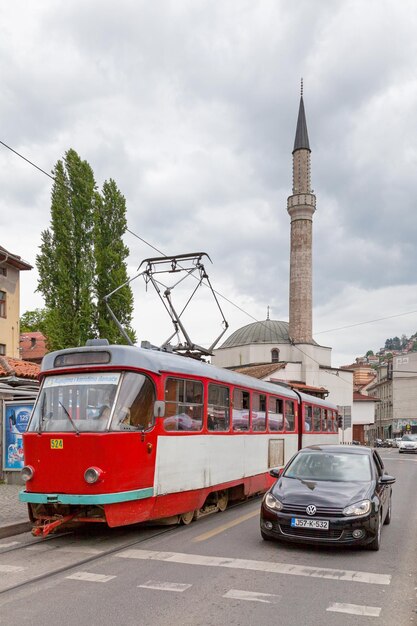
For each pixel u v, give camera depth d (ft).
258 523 35.53
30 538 30.37
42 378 31.60
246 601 19.99
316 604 19.84
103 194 111.96
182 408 34.06
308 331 183.01
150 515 30.09
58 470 27.96
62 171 106.22
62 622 17.79
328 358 194.49
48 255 105.19
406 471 84.23
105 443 27.55
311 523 27.09
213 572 23.59
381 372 344.28
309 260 185.68
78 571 23.56
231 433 41.70
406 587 22.15
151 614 18.54
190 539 30.17
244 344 189.88
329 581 22.68
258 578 22.85
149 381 30.94
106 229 110.63
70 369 30.48
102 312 107.55
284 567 24.58
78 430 28.27
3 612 18.70
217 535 31.35
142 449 29.53
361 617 18.62
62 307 103.24
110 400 28.94
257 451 47.70
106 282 108.58
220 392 40.09
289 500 28.37
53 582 22.03
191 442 34.73
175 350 49.39
